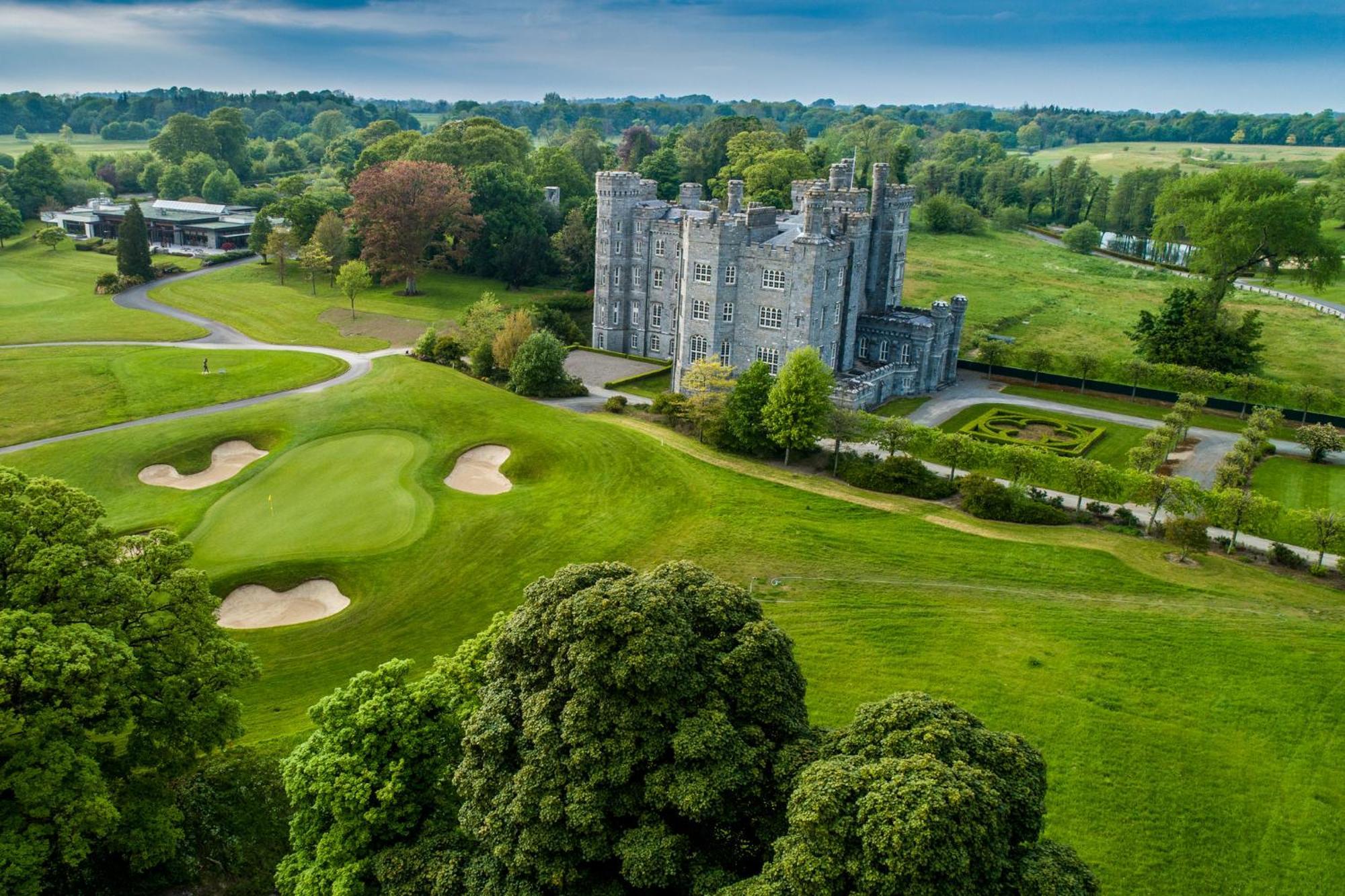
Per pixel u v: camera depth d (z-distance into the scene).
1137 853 42.44
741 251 108.69
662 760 33.28
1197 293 140.00
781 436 89.50
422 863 34.97
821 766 30.34
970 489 80.94
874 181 121.44
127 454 91.62
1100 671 55.50
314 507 79.62
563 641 34.38
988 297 180.00
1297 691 53.56
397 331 148.88
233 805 43.38
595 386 120.25
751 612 37.78
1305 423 109.88
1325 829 43.91
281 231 194.25
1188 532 70.88
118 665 36.94
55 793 34.44
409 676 56.69
